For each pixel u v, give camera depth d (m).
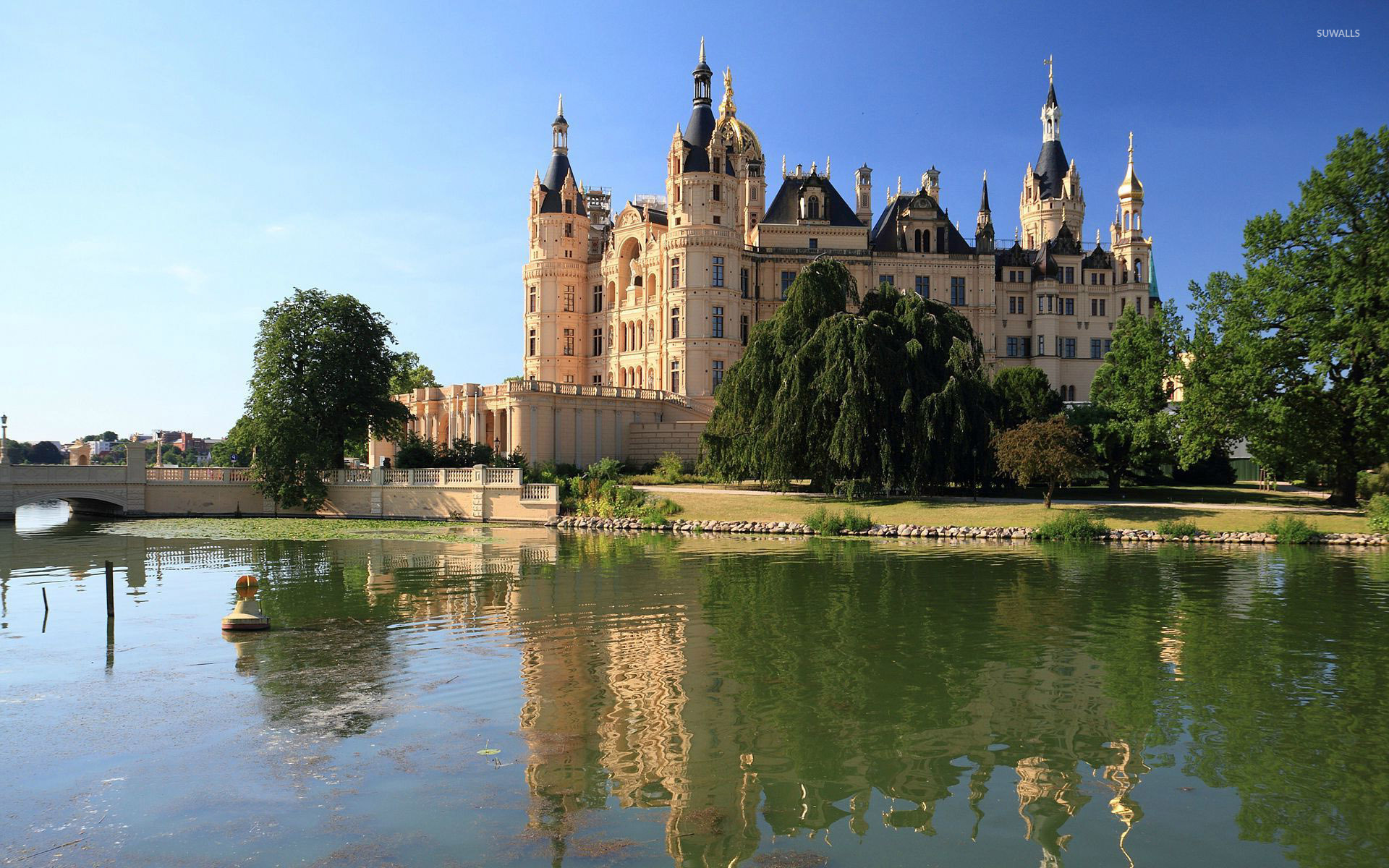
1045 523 52.19
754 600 30.81
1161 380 65.94
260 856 12.01
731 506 63.34
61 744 16.22
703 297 102.50
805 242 111.50
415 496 71.75
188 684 19.95
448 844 12.34
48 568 39.78
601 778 14.66
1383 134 52.28
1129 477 79.12
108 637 24.70
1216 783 14.51
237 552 46.50
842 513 58.78
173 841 12.45
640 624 26.52
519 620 27.17
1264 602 30.23
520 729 16.94
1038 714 17.98
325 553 46.12
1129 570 38.28
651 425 92.44
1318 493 72.06
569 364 118.94
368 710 18.08
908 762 15.42
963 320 65.75
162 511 73.06
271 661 22.03
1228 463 80.56
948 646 23.73
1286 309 55.16
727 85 139.38
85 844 12.38
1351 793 14.09
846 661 22.08
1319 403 55.34
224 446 90.50
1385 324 50.09
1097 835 12.75
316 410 74.38
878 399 58.19
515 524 66.19
